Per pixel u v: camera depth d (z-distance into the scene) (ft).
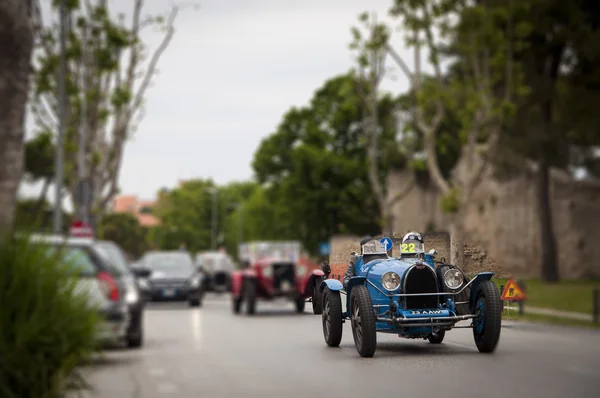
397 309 44.96
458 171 266.98
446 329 43.45
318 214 359.05
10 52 87.61
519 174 235.20
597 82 234.99
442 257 43.45
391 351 46.19
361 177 355.15
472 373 44.01
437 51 212.23
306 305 41.37
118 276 75.10
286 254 148.46
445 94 209.67
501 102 201.67
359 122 355.77
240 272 139.23
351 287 47.70
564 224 247.91
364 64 249.55
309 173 359.87
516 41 216.13
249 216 541.34
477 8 200.23
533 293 175.52
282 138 385.70
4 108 87.66
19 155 88.48
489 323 40.83
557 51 236.43
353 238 46.91
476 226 257.55
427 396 42.68
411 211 320.91
